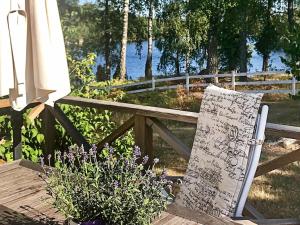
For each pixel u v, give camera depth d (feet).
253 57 76.54
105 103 11.10
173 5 65.51
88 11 62.13
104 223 5.06
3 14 7.78
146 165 10.78
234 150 7.96
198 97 46.32
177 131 29.78
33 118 12.43
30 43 8.11
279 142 24.49
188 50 66.90
